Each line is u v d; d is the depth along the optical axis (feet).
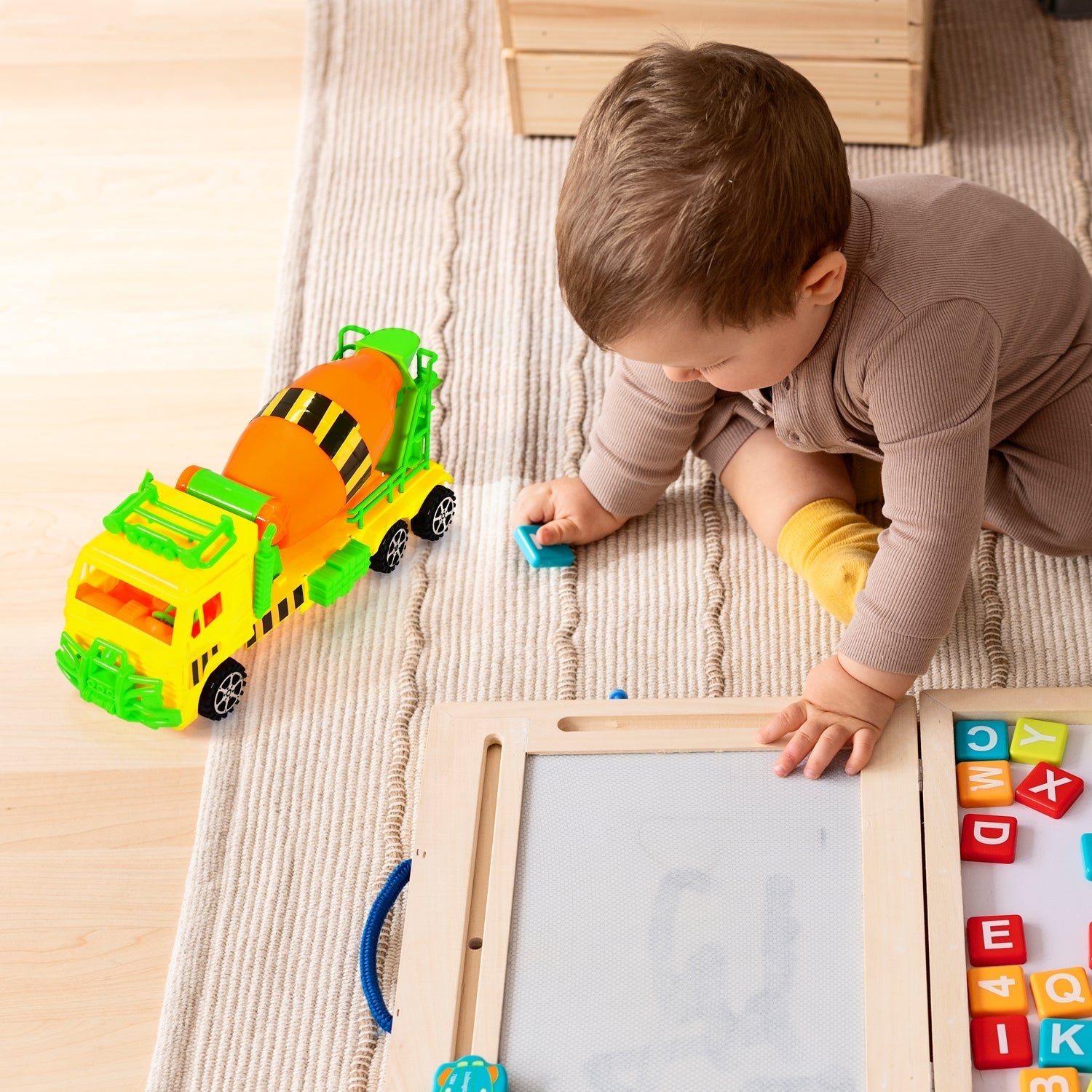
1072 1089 2.27
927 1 4.63
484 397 4.43
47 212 5.11
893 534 3.05
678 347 2.82
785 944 2.47
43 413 4.50
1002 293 3.05
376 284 4.75
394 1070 2.39
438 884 2.59
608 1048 2.38
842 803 2.67
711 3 4.66
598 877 2.57
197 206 5.09
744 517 4.05
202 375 4.58
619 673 3.76
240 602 3.58
